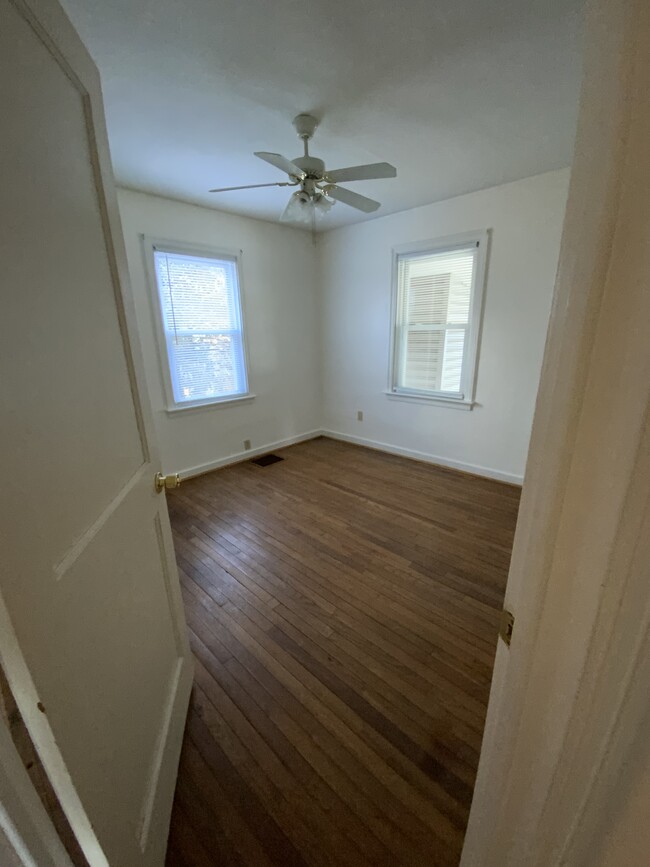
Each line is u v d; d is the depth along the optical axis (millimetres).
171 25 1328
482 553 2322
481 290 3127
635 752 402
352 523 2697
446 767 1190
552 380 395
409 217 3428
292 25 1341
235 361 3758
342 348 4348
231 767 1198
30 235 589
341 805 1101
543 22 1325
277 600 1938
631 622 373
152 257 2998
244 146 2203
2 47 536
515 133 2078
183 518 2799
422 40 1411
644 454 327
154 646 1062
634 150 289
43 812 459
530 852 521
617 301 319
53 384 632
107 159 912
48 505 588
